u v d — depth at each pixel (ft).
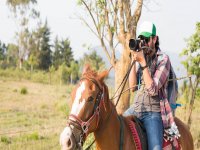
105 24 36.27
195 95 44.09
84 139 15.20
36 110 77.71
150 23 17.39
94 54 154.92
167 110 17.19
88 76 15.67
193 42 41.34
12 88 124.57
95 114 15.37
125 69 33.86
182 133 19.36
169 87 17.95
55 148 40.50
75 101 15.05
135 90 18.43
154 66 17.24
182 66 41.91
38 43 256.11
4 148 40.22
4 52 313.53
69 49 255.91
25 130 52.75
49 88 133.39
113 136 16.31
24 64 235.40
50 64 255.50
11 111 75.05
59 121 62.54
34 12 242.17
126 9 34.91
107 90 16.21
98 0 36.27
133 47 16.53
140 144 16.72
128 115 17.94
